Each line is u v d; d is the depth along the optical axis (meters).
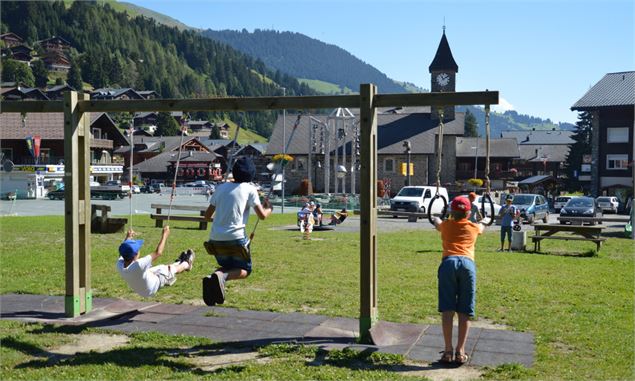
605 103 68.75
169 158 104.50
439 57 83.62
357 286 11.62
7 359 6.85
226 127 197.75
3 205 47.19
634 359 6.99
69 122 8.90
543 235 20.22
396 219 37.53
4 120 70.00
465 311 6.82
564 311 9.56
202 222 25.14
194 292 10.96
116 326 8.42
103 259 14.85
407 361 6.95
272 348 7.37
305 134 82.69
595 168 69.94
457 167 93.44
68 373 6.41
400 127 82.25
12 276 12.29
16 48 197.38
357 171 77.06
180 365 6.75
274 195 62.59
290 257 16.08
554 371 6.54
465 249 6.95
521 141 165.88
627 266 15.74
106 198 61.09
